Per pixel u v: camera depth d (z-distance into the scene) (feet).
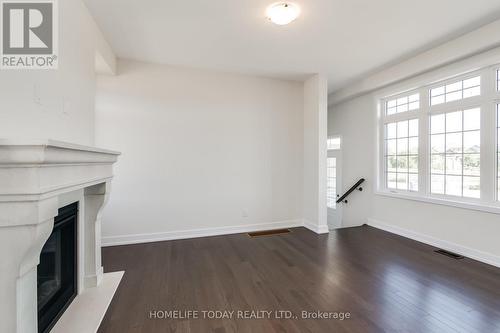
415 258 9.37
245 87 12.87
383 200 13.34
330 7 7.32
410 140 12.25
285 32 8.75
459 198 10.08
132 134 11.00
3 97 4.29
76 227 6.67
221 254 9.87
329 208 17.80
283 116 13.70
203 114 12.10
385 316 5.90
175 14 7.63
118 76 10.78
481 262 8.95
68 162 4.33
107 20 7.90
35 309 4.29
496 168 8.97
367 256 9.61
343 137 16.29
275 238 11.91
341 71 12.52
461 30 8.71
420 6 7.30
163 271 8.33
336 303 6.45
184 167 11.83
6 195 3.51
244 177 12.95
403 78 11.57
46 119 5.11
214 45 9.68
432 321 5.70
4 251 3.68
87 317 5.82
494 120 8.97
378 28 8.53
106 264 8.86
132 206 11.08
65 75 5.86
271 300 6.61
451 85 10.44
